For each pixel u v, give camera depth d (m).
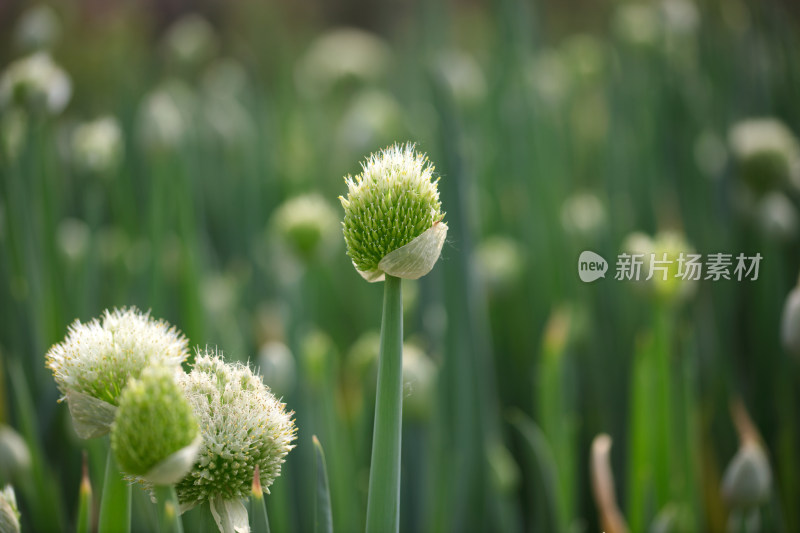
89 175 1.98
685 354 1.53
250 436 0.88
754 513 1.43
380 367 0.89
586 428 2.07
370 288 2.35
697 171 2.56
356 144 2.80
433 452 1.41
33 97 1.65
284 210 1.96
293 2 6.75
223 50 5.55
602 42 4.16
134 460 0.84
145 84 3.37
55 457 1.66
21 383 1.43
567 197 2.72
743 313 2.28
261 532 0.88
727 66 2.94
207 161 3.05
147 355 0.88
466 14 5.58
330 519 0.94
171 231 2.22
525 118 2.60
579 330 2.14
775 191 2.26
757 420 2.07
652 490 1.50
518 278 2.29
